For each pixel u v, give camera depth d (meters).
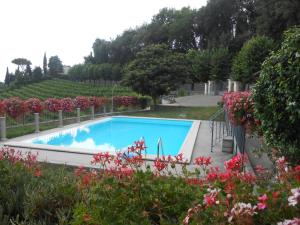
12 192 3.17
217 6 46.53
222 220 1.81
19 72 84.94
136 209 2.33
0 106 13.00
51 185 3.17
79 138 14.84
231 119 7.31
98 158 3.75
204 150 9.84
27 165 4.18
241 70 24.84
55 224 2.70
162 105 26.14
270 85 5.02
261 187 2.20
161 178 2.82
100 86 54.25
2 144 10.49
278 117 4.91
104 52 74.38
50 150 9.80
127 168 3.17
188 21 52.25
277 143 5.05
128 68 25.06
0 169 3.57
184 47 55.03
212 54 37.78
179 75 24.69
